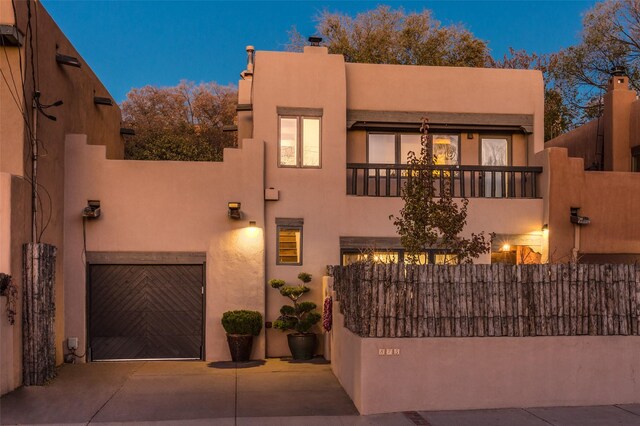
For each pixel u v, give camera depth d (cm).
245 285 1392
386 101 1573
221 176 1407
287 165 1467
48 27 1279
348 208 1468
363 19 2983
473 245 1109
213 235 1395
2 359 1017
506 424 857
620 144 1792
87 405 967
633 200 1534
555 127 2866
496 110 1608
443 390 928
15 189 1077
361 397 912
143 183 1388
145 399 1005
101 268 1379
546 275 964
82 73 1520
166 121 3797
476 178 1641
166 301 1389
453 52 2931
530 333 952
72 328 1348
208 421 882
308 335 1370
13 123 1130
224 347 1379
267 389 1077
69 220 1362
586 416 895
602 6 2836
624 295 980
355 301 988
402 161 1619
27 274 1094
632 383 969
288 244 1451
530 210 1521
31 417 900
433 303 936
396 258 1475
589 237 1512
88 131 1574
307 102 1482
